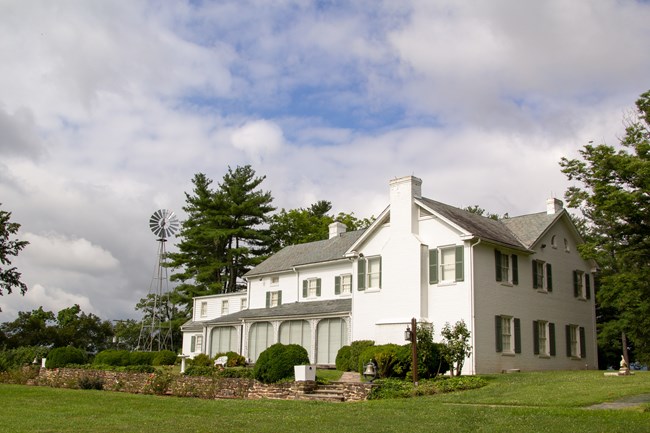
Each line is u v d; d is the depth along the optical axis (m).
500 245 33.25
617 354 47.38
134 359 44.47
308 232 74.81
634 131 21.67
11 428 15.84
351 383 23.77
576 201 22.33
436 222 33.41
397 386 23.62
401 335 33.00
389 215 35.78
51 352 39.12
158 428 15.41
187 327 54.28
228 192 72.50
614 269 44.03
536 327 35.28
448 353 26.72
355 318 36.53
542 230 36.84
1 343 61.25
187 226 71.88
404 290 33.72
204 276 67.31
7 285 43.16
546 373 29.52
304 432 14.36
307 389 24.12
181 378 28.16
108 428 15.62
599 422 14.28
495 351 31.81
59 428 15.84
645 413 15.41
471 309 31.00
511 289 33.94
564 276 38.66
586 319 39.91
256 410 19.27
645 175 20.58
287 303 45.97
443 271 32.72
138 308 78.31
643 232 22.23
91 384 31.27
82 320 70.69
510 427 14.08
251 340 45.06
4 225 42.72
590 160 21.92
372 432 14.17
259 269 49.44
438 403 19.61
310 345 40.19
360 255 37.00
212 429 15.05
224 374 27.39
